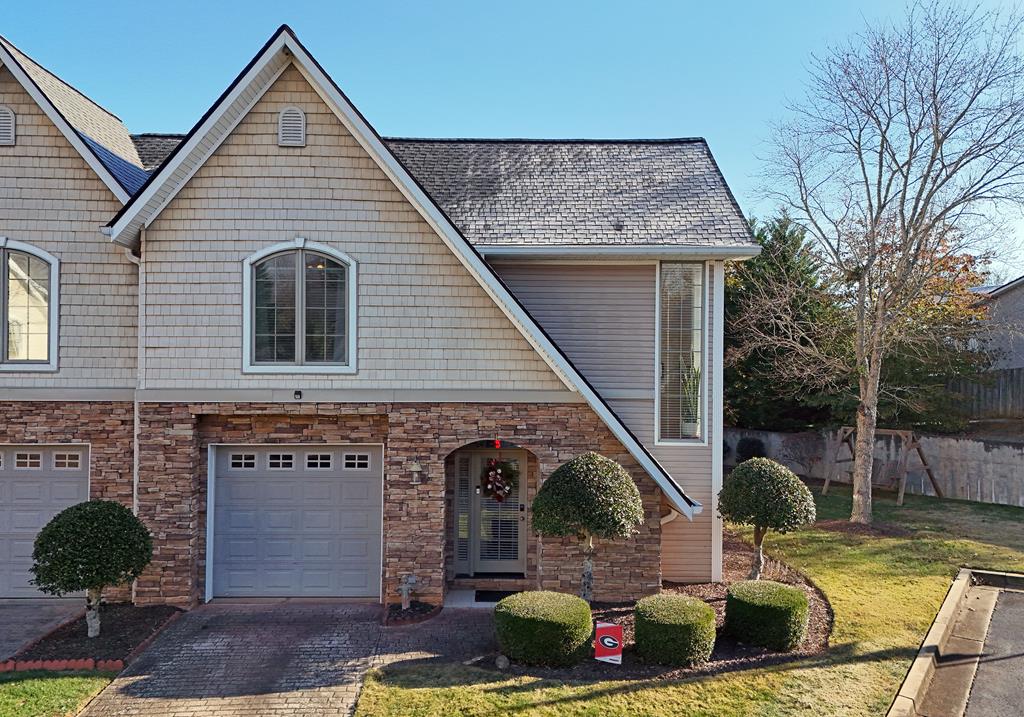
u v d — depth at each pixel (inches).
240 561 415.2
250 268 390.3
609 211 466.0
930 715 277.0
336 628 363.9
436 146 560.7
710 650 314.3
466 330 397.1
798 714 264.2
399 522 395.5
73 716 268.5
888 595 403.2
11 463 417.1
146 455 389.7
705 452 444.8
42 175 409.7
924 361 742.5
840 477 853.2
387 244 394.3
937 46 626.8
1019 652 338.3
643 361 449.1
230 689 292.7
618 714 263.3
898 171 630.5
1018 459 672.4
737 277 858.1
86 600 372.8
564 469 362.6
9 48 398.0
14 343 408.5
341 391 393.4
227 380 390.6
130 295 411.5
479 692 282.0
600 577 400.8
